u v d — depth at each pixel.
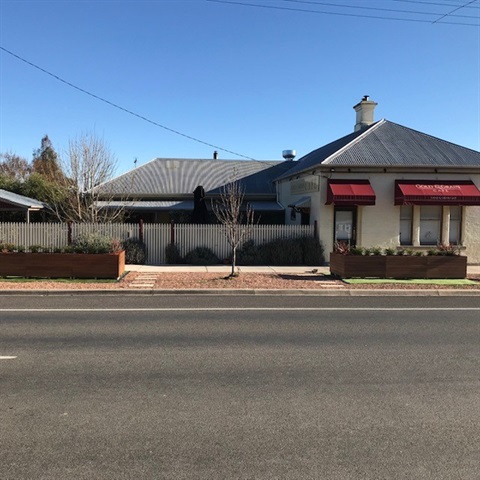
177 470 3.31
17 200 20.89
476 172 18.14
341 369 5.59
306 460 3.46
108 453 3.54
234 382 5.11
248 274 14.64
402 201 17.38
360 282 13.10
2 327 7.66
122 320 8.30
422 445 3.70
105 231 17.81
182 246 18.14
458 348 6.55
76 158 21.05
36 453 3.53
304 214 20.73
